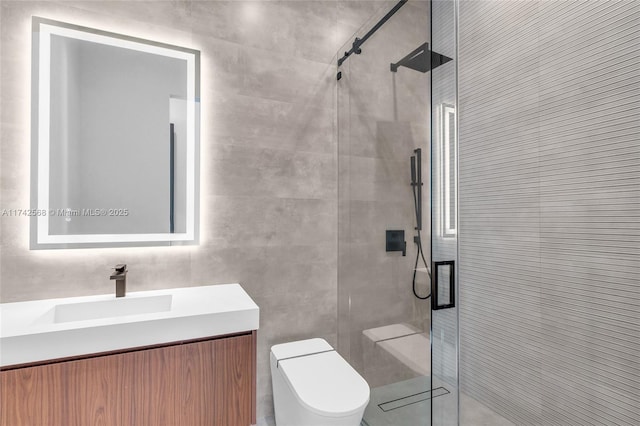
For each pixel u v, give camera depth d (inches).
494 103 78.0
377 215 67.2
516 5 72.5
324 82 78.4
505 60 75.1
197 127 65.7
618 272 54.6
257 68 71.3
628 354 53.2
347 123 76.4
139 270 61.8
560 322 63.6
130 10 61.0
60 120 56.4
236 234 69.5
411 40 58.6
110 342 42.2
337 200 80.0
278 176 73.5
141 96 61.7
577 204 60.7
